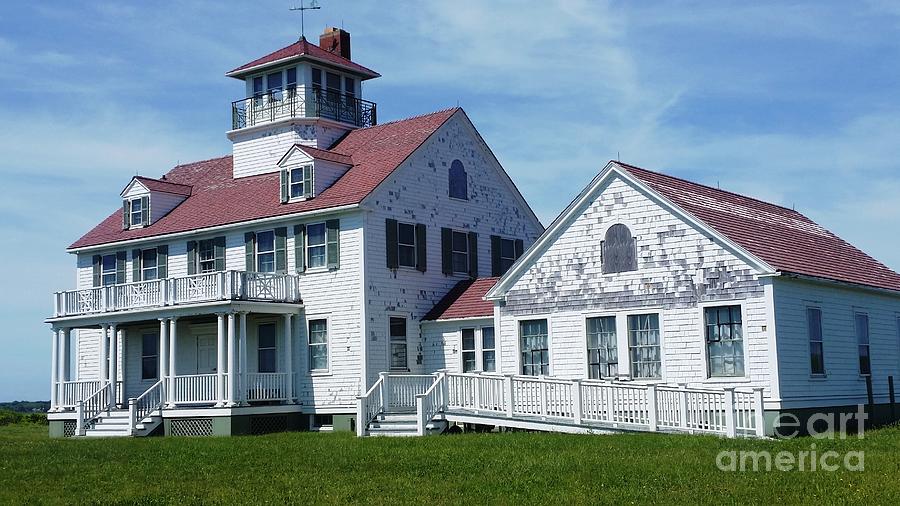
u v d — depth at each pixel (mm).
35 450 29328
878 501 16922
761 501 17141
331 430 36875
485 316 36906
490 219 42750
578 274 32188
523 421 29500
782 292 29141
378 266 37250
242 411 35688
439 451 24781
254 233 39531
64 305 41500
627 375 30875
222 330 36438
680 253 30250
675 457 22000
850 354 32531
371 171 38750
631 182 31266
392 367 37375
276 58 43500
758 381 28594
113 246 43688
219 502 18766
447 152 41031
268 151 44031
